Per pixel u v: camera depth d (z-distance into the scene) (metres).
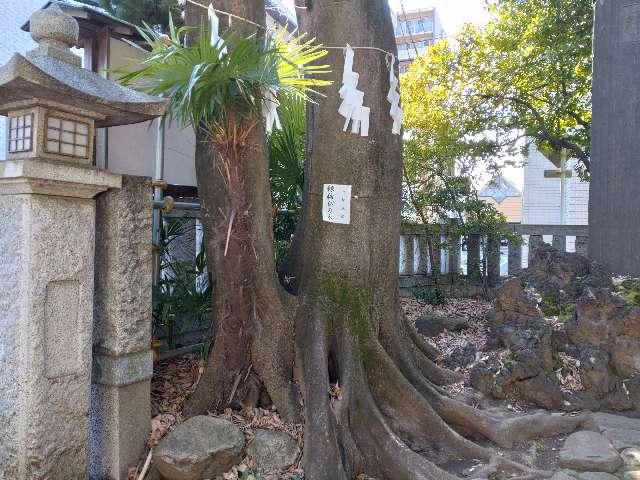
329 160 4.52
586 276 5.85
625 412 4.67
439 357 5.40
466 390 4.79
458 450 3.97
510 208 28.12
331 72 4.55
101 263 3.39
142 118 3.29
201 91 3.51
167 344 4.86
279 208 5.83
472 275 8.60
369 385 4.25
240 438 3.62
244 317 4.11
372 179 4.56
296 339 4.29
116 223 3.34
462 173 9.45
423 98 9.32
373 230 4.58
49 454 2.98
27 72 2.53
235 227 3.92
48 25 3.04
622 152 6.17
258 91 3.74
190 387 4.31
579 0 9.34
